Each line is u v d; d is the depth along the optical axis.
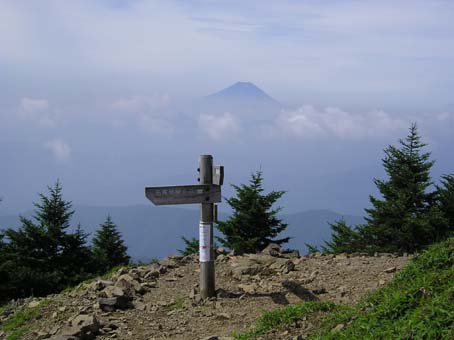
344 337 6.15
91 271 40.28
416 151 34.66
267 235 34.00
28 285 34.75
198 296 9.95
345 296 9.28
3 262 35.25
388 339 5.39
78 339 8.37
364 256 12.88
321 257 12.52
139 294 10.62
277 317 7.95
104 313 9.65
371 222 34.03
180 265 12.59
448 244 7.76
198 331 8.51
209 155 9.94
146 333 8.65
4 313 11.57
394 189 33.97
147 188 9.36
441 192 33.59
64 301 10.85
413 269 7.42
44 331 9.18
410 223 31.42
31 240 38.03
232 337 7.85
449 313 5.19
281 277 10.77
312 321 7.64
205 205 9.89
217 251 13.61
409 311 5.84
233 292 10.04
